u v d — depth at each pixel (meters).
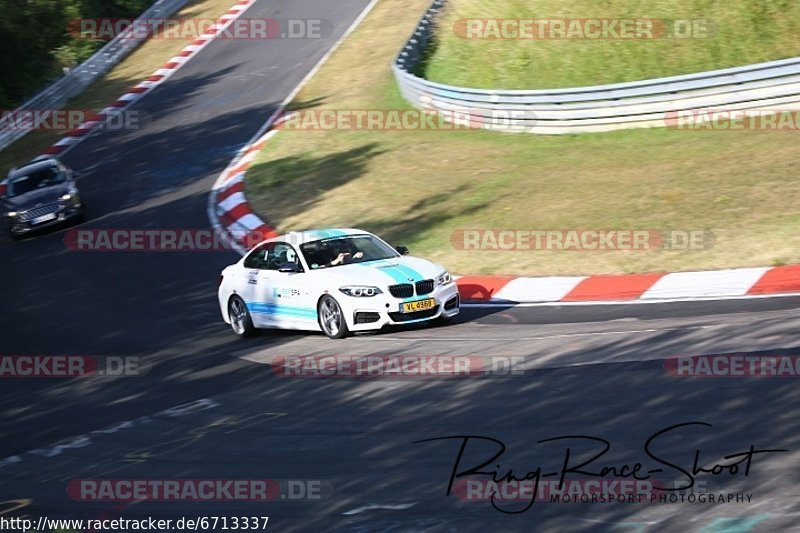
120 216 83.81
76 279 68.50
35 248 78.31
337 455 29.53
